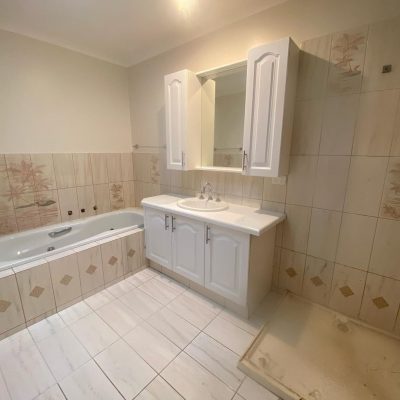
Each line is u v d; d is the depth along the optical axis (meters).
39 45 2.23
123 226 3.05
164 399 1.25
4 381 1.33
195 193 2.52
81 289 2.02
